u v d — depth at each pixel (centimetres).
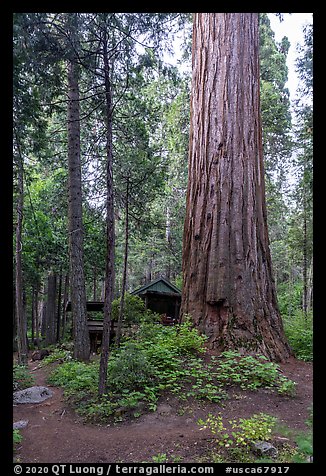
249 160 796
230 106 809
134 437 433
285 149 1869
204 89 845
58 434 455
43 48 565
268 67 1898
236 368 595
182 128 1797
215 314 733
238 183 778
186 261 822
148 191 1097
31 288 1852
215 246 760
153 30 671
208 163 810
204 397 536
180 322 782
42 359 1180
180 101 1773
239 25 836
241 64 827
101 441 429
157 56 816
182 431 441
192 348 694
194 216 818
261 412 487
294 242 1966
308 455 370
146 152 1031
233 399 529
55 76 674
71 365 841
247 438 402
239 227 757
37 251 1576
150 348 672
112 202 562
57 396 629
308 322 1209
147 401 527
